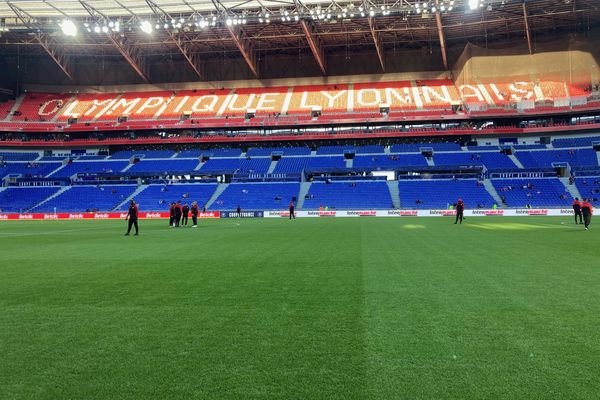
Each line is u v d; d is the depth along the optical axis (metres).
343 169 56.50
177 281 8.79
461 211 30.11
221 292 7.66
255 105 64.62
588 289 7.61
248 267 10.64
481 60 61.22
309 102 63.97
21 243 17.80
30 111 65.19
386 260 11.56
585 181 49.06
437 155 57.41
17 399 3.60
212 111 64.00
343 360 4.36
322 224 31.45
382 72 67.19
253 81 70.00
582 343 4.78
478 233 20.80
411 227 26.20
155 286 8.27
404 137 61.72
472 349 4.61
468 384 3.77
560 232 21.06
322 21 52.53
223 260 11.98
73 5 49.28
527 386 3.72
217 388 3.76
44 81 70.31
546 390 3.65
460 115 56.69
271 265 10.94
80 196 55.75
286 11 49.47
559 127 55.41
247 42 60.28
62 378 4.01
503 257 11.88
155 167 60.88
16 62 68.56
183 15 50.91
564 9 50.12
